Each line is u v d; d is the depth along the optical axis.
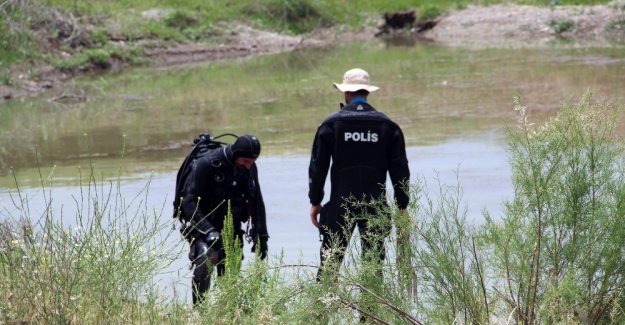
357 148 23.23
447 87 69.88
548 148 18.17
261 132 53.62
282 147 48.50
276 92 71.88
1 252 19.77
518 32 113.25
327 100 66.19
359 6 131.88
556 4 122.88
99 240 19.44
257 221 23.88
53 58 89.00
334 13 127.56
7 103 71.50
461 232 18.23
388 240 19.09
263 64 95.12
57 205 35.53
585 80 68.88
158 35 106.94
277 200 36.75
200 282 22.42
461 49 101.12
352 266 19.19
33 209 34.88
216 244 23.12
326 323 17.83
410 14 126.44
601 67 76.44
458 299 17.95
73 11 103.31
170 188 38.84
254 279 19.58
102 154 48.38
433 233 18.39
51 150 50.22
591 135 18.30
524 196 18.73
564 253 17.97
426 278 18.20
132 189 38.81
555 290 16.77
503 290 18.73
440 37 117.81
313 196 24.00
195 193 22.95
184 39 108.50
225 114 61.47
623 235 17.44
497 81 71.50
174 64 99.25
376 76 79.50
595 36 107.69
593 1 121.50
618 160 18.73
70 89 78.06
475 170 40.28
